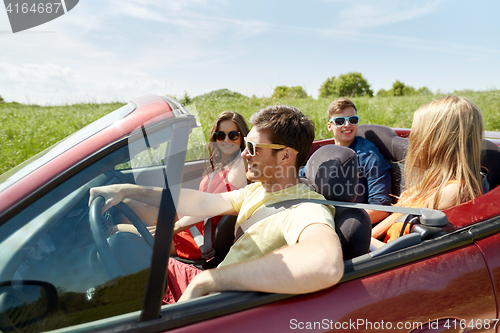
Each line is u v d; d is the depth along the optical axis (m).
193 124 1.05
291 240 1.09
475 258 1.06
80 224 0.94
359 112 8.48
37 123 5.52
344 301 0.91
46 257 0.86
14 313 0.79
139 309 0.81
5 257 0.82
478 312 1.05
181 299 1.00
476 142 1.42
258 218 1.26
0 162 3.99
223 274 0.97
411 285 0.97
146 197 0.95
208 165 1.32
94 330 0.78
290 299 0.90
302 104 8.80
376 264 0.99
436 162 1.47
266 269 0.91
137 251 0.90
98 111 5.80
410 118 7.87
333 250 0.92
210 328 0.82
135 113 1.05
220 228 1.51
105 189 0.98
